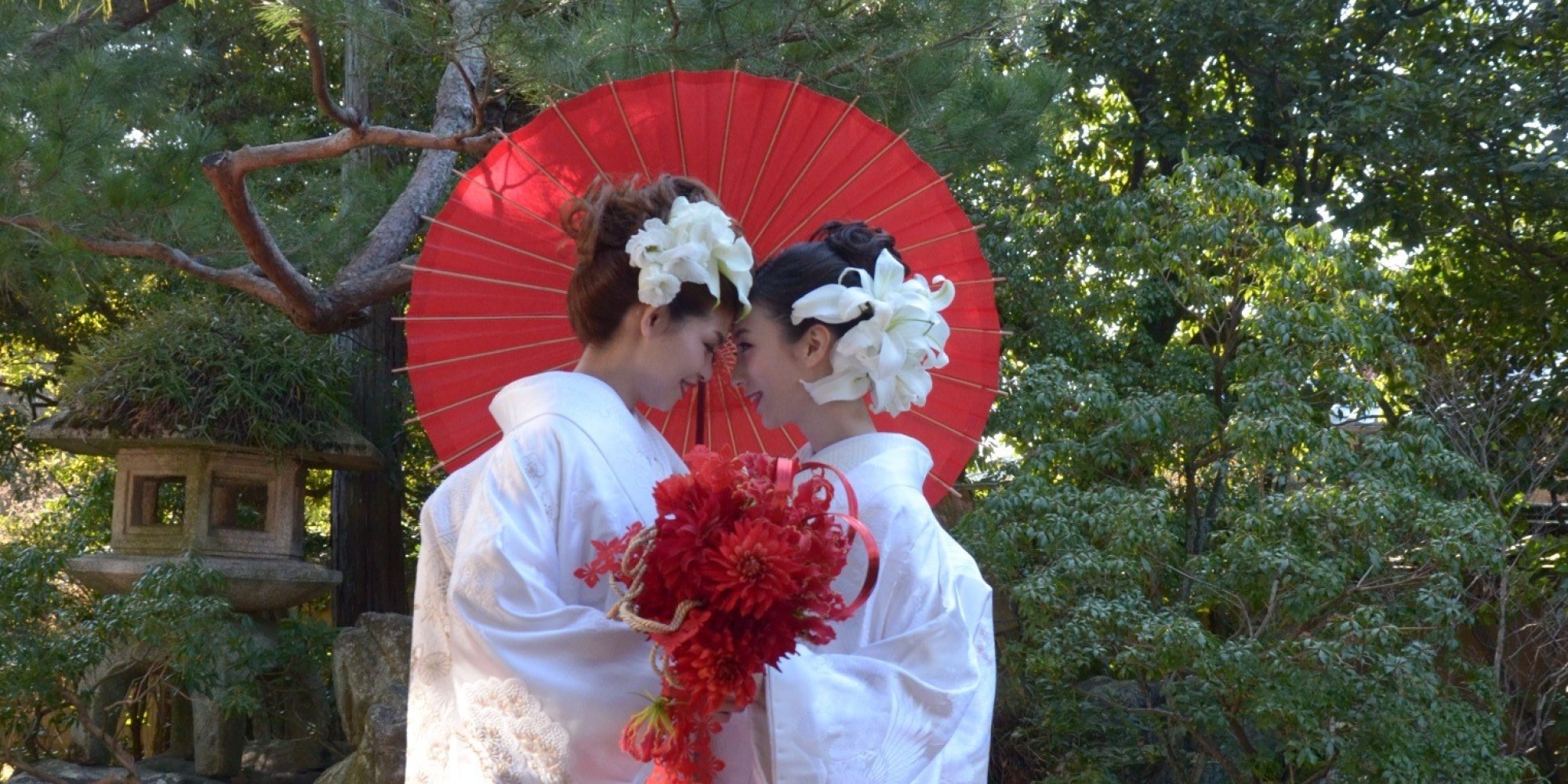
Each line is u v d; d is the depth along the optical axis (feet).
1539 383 24.22
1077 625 15.97
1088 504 17.15
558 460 4.66
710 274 4.92
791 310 5.14
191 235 17.13
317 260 20.77
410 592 31.04
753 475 4.57
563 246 6.29
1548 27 29.35
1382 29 30.25
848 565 4.78
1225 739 18.95
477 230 6.35
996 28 17.97
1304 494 16.05
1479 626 21.18
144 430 20.01
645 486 4.81
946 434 6.67
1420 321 30.53
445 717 4.67
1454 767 15.20
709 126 6.41
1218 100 32.01
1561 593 20.04
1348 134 28.73
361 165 24.66
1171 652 15.47
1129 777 19.71
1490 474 17.63
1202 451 19.04
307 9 14.07
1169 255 19.25
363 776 17.07
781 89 6.37
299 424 21.06
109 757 20.89
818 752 4.31
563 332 6.32
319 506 36.86
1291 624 16.79
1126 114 33.99
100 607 18.70
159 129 18.11
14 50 18.84
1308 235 18.67
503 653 4.33
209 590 20.16
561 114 6.35
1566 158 26.30
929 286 6.50
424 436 29.53
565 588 4.59
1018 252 22.81
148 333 20.93
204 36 28.32
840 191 6.50
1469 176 28.94
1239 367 18.19
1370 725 15.05
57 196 15.88
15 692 18.02
